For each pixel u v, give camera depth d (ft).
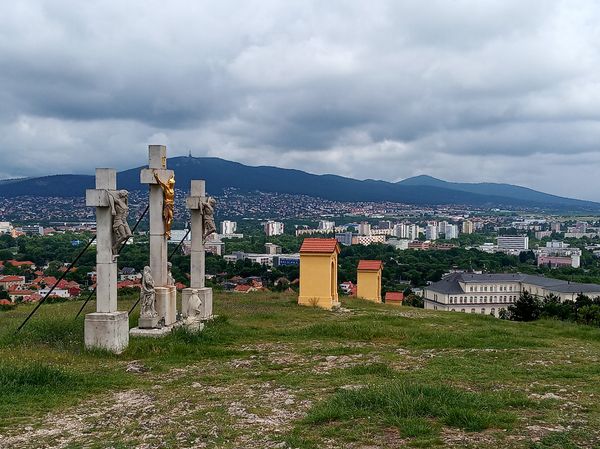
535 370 46.96
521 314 139.95
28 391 41.63
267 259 453.58
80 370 49.73
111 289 58.23
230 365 51.85
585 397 37.86
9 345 59.47
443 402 34.96
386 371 46.73
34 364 46.75
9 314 90.12
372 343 63.62
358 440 29.66
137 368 50.57
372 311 103.86
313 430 31.65
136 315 75.97
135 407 38.01
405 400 34.60
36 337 62.44
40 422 35.12
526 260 545.03
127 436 32.01
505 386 41.14
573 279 363.76
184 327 65.87
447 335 67.62
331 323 78.28
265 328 74.33
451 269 419.13
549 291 260.83
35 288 254.47
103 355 56.13
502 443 28.78
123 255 298.56
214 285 246.47
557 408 35.04
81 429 33.73
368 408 34.65
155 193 70.95
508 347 60.44
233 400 38.78
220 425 32.99
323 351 57.72
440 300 286.25
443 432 30.48
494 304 286.66
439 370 46.96
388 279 369.09
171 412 36.29
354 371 47.06
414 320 87.15
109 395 42.01
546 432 30.40
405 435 30.07
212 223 83.76
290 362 52.49
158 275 70.69
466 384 41.91
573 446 28.30
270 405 37.24
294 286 250.57
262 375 47.16
